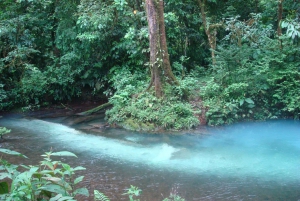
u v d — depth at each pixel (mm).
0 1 12023
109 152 5777
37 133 7234
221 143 6195
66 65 11320
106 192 4109
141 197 3963
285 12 10797
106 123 8016
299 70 7801
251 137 6543
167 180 4492
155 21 7715
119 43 10180
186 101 8008
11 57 10227
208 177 4578
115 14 9844
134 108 7797
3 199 1857
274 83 7828
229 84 8039
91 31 10109
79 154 5684
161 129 7203
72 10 11211
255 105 7863
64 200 1945
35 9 12016
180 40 10930
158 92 7926
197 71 10047
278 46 8422
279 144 6055
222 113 7434
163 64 7930
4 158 5379
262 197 3916
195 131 7016
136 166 5059
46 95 10992
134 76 9586
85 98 11578
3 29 10086
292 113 7746
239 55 8125
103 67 11141
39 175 2047
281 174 4625
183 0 10742
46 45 12375
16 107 10414
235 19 8883
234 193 4043
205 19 9531
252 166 4965
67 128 7617
